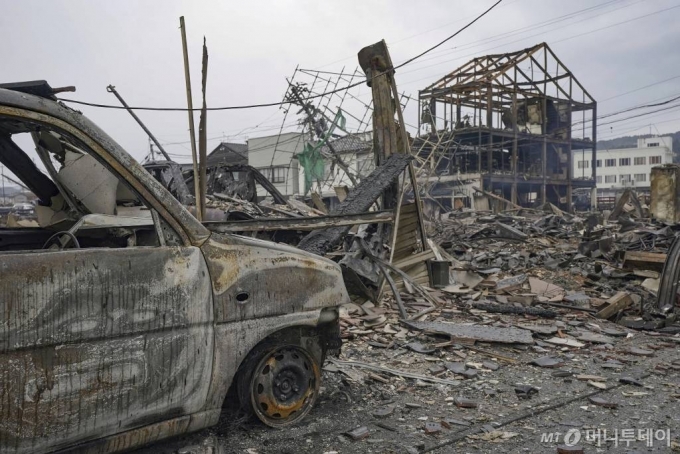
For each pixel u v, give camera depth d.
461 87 47.44
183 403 3.16
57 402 2.63
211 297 3.35
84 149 3.04
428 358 6.38
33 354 2.56
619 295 9.23
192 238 3.30
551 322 8.52
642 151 105.62
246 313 3.56
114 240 4.16
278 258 3.82
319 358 4.28
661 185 21.45
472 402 4.77
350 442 3.94
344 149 46.50
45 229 4.48
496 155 52.78
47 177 4.48
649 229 17.67
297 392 4.15
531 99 52.31
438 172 51.69
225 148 62.91
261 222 7.39
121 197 4.86
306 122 36.75
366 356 6.47
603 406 4.78
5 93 2.73
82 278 2.73
